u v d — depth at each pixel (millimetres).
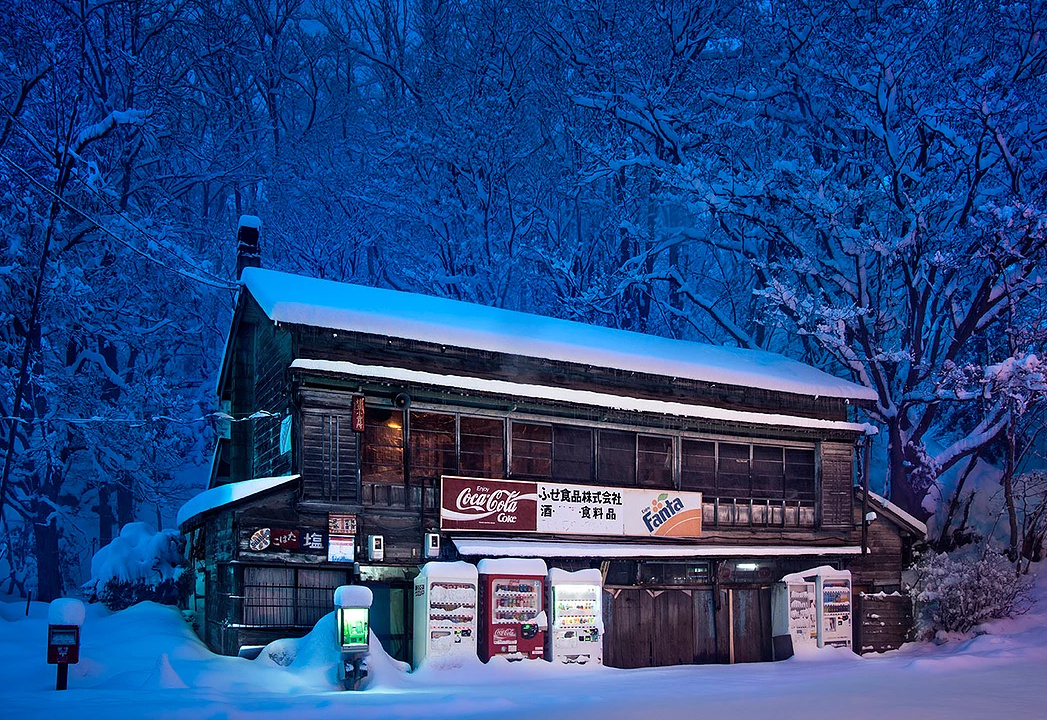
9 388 27469
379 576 18031
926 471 28734
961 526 28453
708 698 12750
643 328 42031
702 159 33281
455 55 45438
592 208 44656
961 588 24078
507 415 19906
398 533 18328
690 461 22484
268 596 17031
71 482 36844
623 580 20797
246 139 45125
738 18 42312
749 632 22562
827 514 24203
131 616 18625
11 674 14219
